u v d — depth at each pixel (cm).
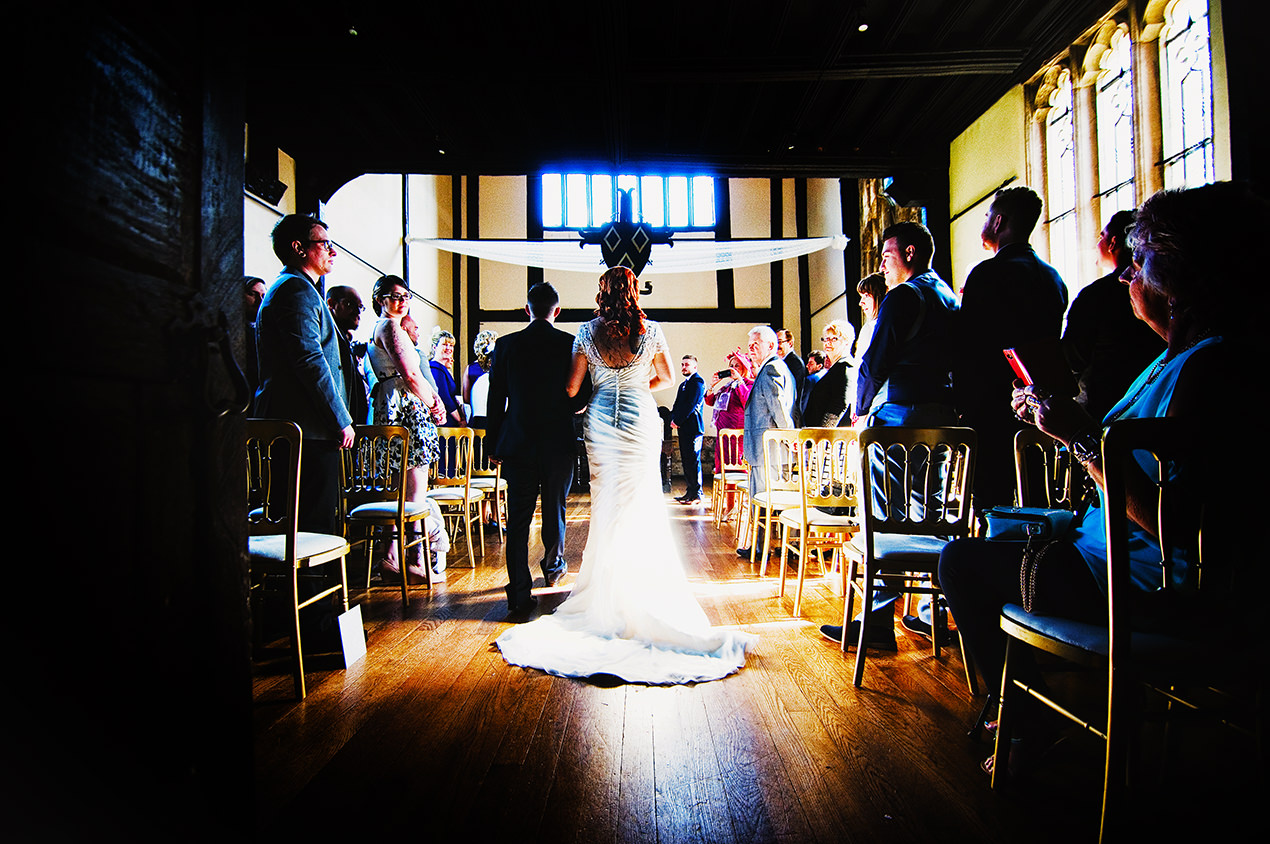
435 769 174
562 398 336
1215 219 127
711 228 1253
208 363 101
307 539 252
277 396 284
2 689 64
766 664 258
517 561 335
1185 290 131
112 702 80
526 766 176
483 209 1247
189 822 94
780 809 154
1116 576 126
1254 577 121
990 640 174
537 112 546
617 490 290
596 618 289
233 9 110
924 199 611
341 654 259
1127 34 396
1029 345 154
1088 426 148
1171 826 140
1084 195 428
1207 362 121
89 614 76
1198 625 126
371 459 357
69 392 74
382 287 404
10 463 66
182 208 96
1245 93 265
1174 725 158
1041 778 168
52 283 71
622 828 147
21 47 67
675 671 245
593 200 1251
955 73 472
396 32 430
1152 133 372
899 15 414
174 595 93
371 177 855
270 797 160
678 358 1266
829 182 1091
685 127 573
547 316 340
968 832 144
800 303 1258
